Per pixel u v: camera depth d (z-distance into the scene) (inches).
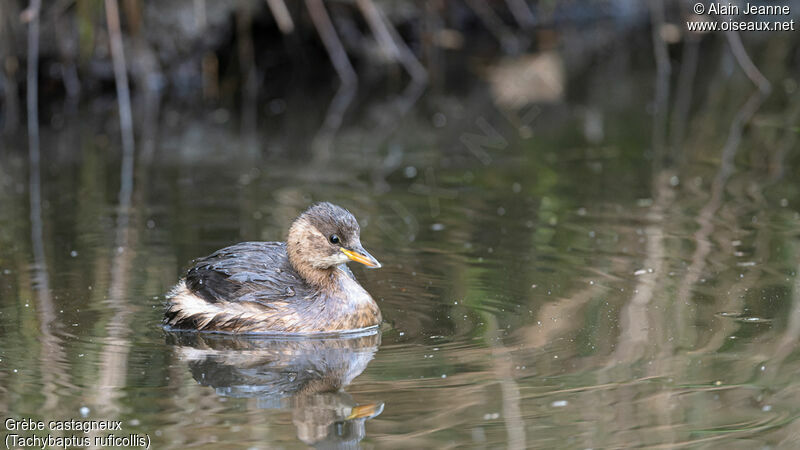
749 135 749.9
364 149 745.0
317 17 986.7
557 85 973.2
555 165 682.2
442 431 308.7
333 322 408.5
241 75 1002.1
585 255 487.2
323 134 800.9
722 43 1127.6
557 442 300.0
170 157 717.9
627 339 381.1
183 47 967.0
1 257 487.2
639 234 518.6
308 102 936.3
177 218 557.3
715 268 461.4
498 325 401.1
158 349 385.1
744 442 299.6
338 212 426.6
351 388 343.9
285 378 356.2
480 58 1095.0
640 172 654.5
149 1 949.8
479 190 619.5
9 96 847.1
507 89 965.2
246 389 346.0
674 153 704.4
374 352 379.9
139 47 895.1
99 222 549.6
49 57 906.1
